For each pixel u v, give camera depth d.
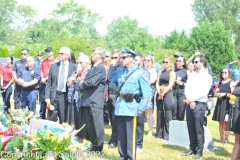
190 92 8.17
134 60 7.03
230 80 10.00
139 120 8.40
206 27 46.72
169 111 9.94
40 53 13.22
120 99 6.99
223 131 10.23
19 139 6.79
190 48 46.59
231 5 75.50
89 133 7.82
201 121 8.09
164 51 42.44
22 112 8.46
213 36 45.94
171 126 9.58
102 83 7.71
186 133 9.28
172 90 10.29
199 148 8.13
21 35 80.69
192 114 8.16
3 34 81.69
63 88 8.62
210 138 9.19
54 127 7.03
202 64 8.16
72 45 38.59
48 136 6.67
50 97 8.72
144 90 6.88
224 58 45.16
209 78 8.14
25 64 10.79
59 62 8.76
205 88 8.08
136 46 47.06
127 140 6.96
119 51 8.02
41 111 10.89
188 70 10.26
